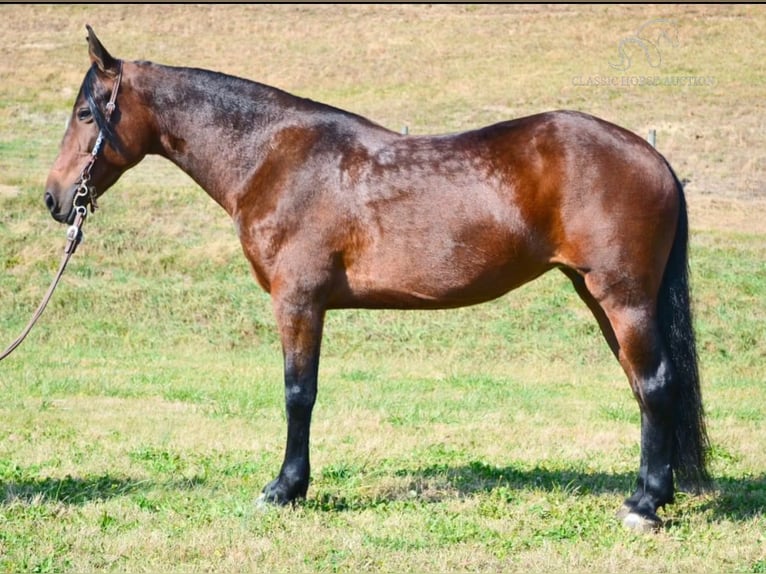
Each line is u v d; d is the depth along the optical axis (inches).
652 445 283.6
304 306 290.5
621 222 273.4
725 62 1512.1
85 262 808.3
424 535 275.6
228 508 298.2
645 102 1358.3
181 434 423.5
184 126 300.0
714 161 1141.7
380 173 286.4
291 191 289.0
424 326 720.3
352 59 1606.8
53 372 594.6
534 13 1793.8
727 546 269.1
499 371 645.9
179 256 820.0
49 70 1523.1
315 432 433.4
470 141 288.0
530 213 277.9
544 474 347.9
